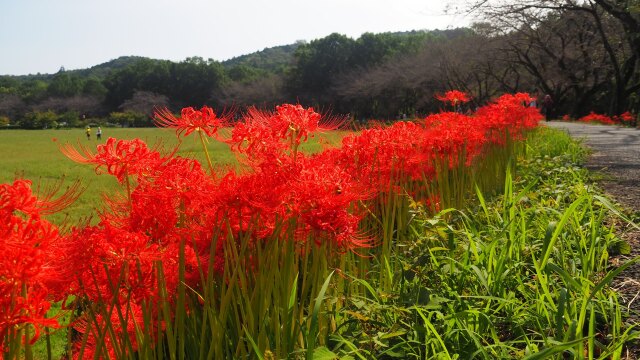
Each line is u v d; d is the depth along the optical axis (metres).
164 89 88.50
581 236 3.19
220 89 81.62
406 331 2.36
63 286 1.97
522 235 3.24
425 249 3.06
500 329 2.73
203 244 2.58
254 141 2.36
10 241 1.60
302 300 2.56
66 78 102.25
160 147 2.36
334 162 3.61
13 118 93.69
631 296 2.82
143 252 1.99
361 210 3.62
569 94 44.53
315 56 71.44
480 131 6.00
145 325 2.15
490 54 37.38
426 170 5.09
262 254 2.47
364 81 58.09
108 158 2.13
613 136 15.33
